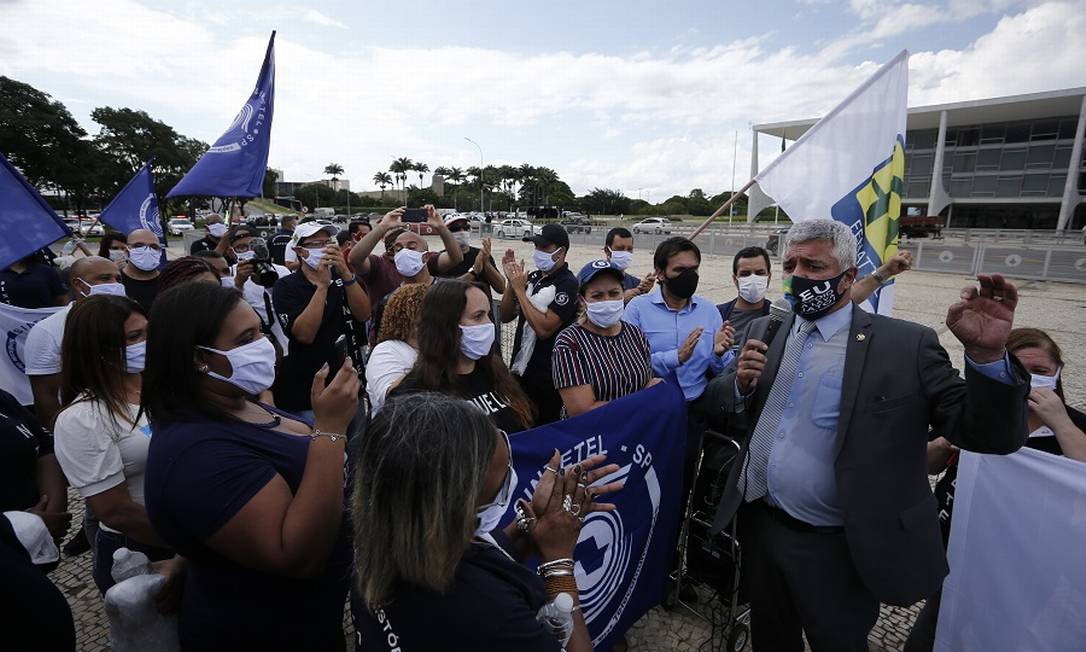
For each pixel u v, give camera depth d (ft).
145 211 24.64
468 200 293.23
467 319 7.28
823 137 12.65
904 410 6.17
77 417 6.07
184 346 4.89
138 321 6.52
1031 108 125.18
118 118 145.28
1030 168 136.98
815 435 6.69
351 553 5.68
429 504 3.31
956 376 5.99
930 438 8.57
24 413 7.36
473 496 3.43
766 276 11.61
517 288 11.93
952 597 7.76
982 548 7.35
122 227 24.13
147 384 4.99
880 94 12.08
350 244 20.31
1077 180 120.98
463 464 3.42
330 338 11.96
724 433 9.36
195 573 4.87
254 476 4.68
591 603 7.91
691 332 10.39
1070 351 26.76
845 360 6.55
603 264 8.80
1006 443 5.30
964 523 7.59
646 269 60.49
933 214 130.21
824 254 6.48
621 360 8.94
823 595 6.72
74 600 9.92
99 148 143.64
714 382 8.20
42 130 125.29
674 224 174.50
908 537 6.22
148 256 15.56
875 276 9.23
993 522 7.20
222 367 5.04
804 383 6.84
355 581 3.84
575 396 8.64
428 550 3.30
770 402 7.17
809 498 6.72
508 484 4.22
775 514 7.13
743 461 7.40
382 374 7.90
